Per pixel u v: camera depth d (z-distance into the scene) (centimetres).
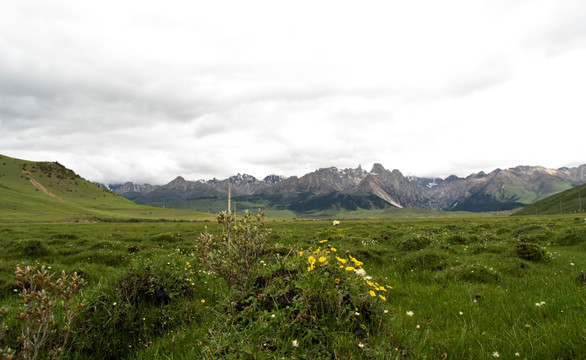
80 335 452
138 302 585
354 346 336
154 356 410
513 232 2466
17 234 3209
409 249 1608
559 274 952
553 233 1986
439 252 1295
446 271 1007
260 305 383
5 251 1711
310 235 2650
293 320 345
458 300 706
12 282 894
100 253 1580
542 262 1195
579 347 376
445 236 2047
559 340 407
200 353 351
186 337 471
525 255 1235
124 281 608
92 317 491
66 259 1530
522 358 382
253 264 390
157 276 652
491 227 3219
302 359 302
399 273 1114
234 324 363
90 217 14225
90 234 3475
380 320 413
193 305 620
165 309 582
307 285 378
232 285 379
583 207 17262
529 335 432
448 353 412
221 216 370
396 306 680
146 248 2055
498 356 382
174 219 17375
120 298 559
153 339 492
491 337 457
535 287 798
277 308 351
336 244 1795
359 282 436
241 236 370
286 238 2372
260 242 382
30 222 10556
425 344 421
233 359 293
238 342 301
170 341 459
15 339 399
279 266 458
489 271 955
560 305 591
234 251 368
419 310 650
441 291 811
